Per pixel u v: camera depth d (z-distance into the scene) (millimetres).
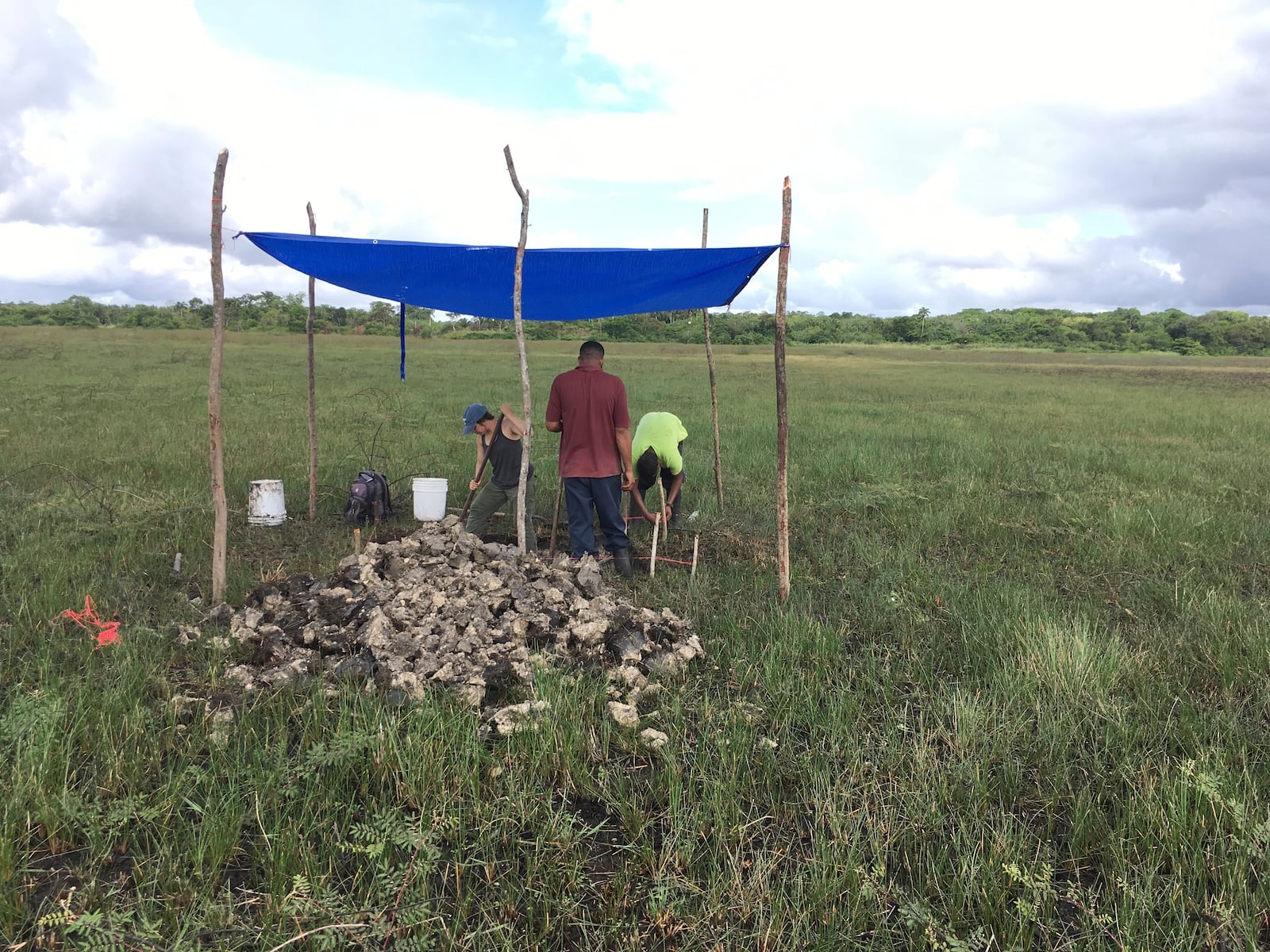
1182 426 15680
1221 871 2664
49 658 3914
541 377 26156
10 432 11211
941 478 10023
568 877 2646
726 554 6555
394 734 3236
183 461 9336
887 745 3518
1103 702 3822
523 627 4422
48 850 2736
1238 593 5645
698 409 17875
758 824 3008
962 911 2557
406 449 10914
